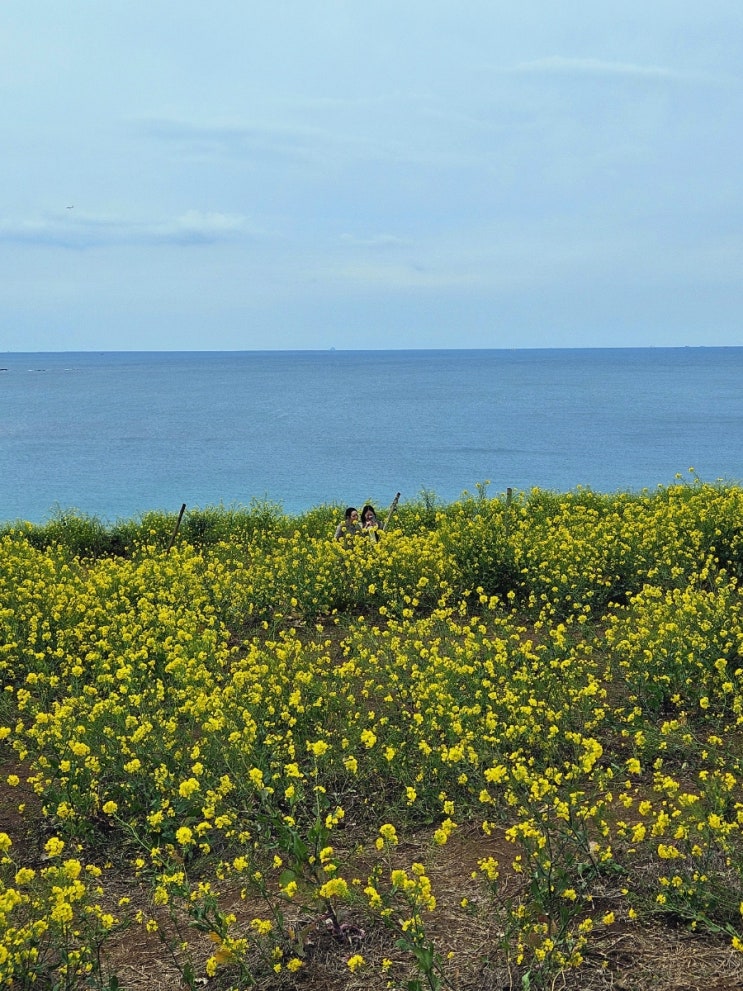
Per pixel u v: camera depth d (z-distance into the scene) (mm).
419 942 4453
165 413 137250
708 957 4664
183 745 7590
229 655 10727
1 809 7219
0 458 78125
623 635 10078
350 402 159875
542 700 8141
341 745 7367
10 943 4613
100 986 4570
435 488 56719
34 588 13344
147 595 13047
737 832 5762
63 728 7504
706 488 18578
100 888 5711
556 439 91500
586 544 13812
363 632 11016
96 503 51219
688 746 7328
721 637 9102
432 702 8094
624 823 5598
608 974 4574
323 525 21250
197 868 6062
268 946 5012
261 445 88438
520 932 4715
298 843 5375
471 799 6793
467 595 13336
